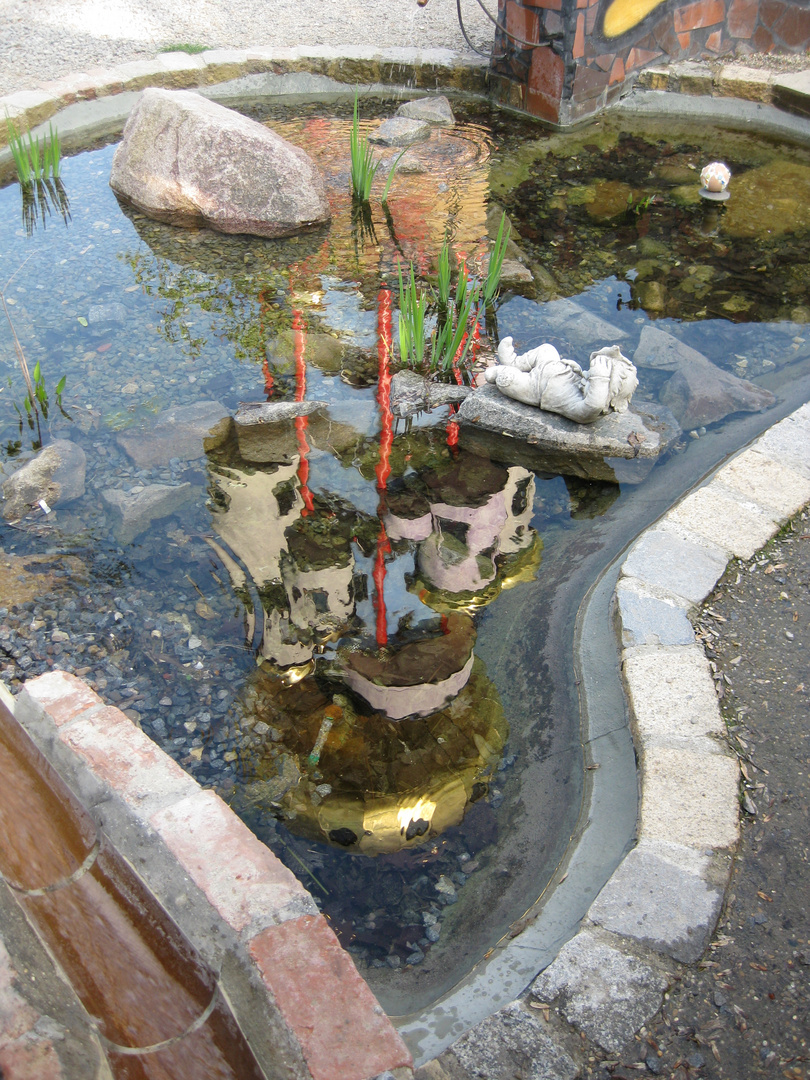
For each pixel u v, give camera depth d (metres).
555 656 3.45
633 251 6.27
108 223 6.72
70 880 1.69
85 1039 1.37
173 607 3.67
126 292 5.85
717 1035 2.14
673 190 7.11
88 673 3.39
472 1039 2.11
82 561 3.88
